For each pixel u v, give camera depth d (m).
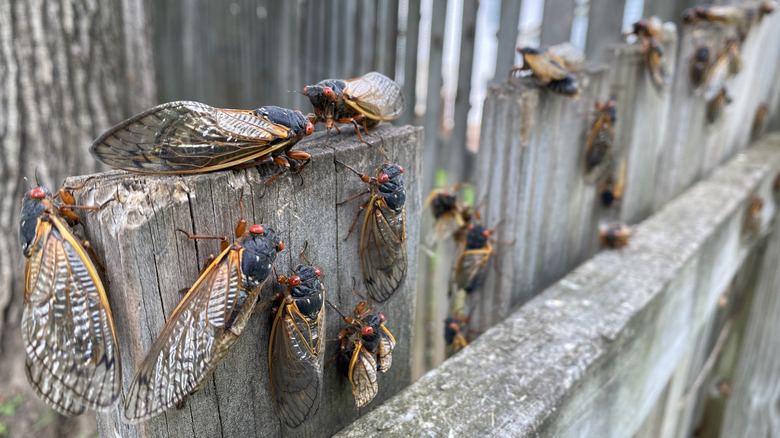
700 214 0.28
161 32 0.76
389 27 0.40
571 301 0.21
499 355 0.18
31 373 0.10
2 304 0.41
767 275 0.31
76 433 0.40
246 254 0.12
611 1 0.32
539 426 0.16
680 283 0.24
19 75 0.39
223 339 0.12
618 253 0.24
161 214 0.11
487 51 0.79
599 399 0.19
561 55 0.21
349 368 0.15
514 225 0.21
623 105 0.24
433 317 0.43
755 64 0.34
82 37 0.41
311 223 0.13
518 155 0.20
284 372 0.13
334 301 0.15
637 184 0.28
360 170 0.14
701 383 0.38
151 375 0.11
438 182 0.46
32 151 0.41
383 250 0.15
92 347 0.11
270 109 0.13
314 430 0.15
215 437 0.13
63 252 0.11
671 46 0.25
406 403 0.16
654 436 0.31
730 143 0.35
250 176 0.12
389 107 0.16
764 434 0.32
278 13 0.54
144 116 0.11
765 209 0.35
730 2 0.32
